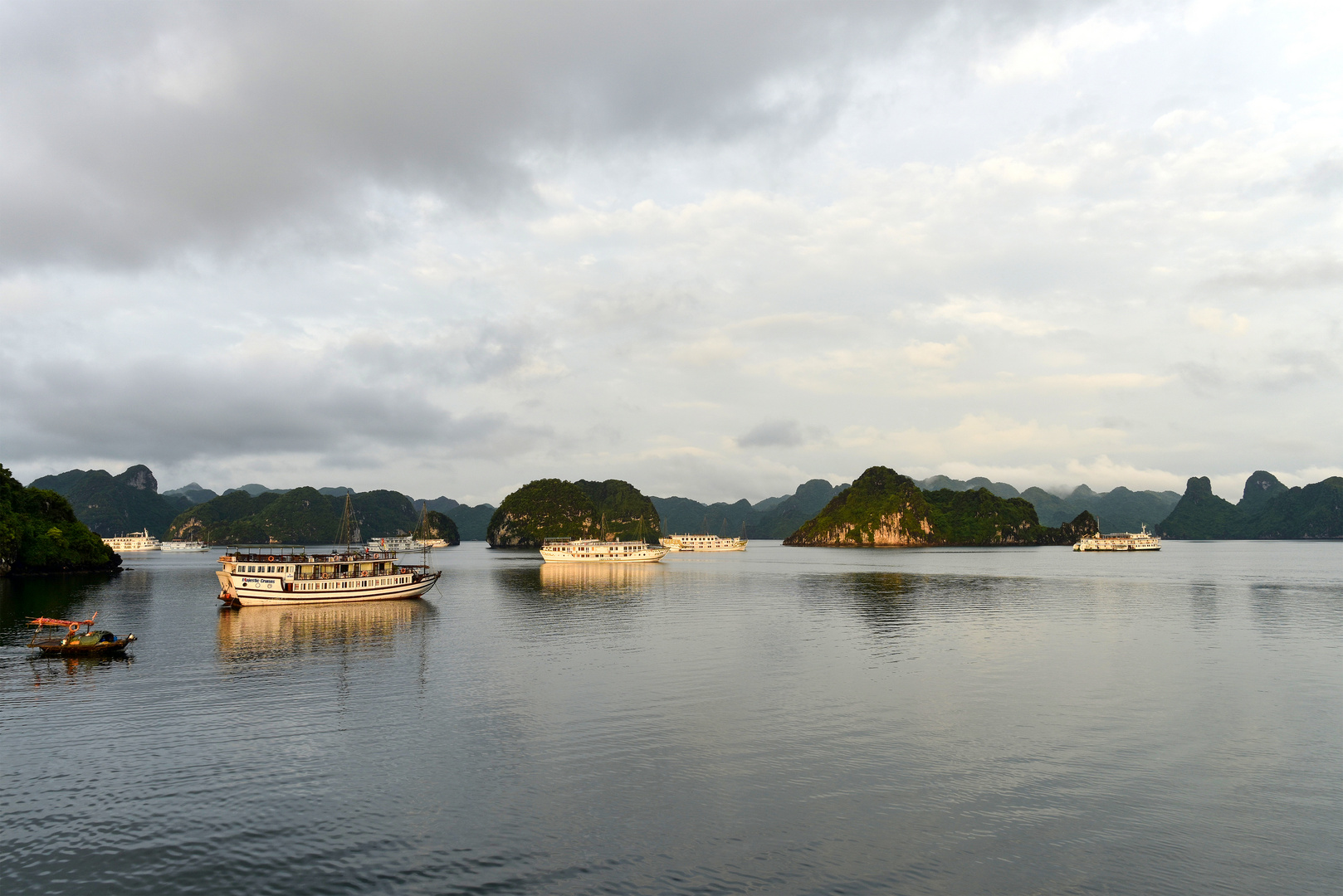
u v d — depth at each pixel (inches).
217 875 862.5
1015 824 978.1
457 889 826.8
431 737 1333.7
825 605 3454.7
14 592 4136.3
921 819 992.2
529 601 3661.4
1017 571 6205.7
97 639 2134.6
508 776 1143.0
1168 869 868.6
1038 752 1246.9
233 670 1926.7
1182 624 2748.5
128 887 840.3
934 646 2246.6
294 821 994.7
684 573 6058.1
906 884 835.4
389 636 2485.2
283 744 1298.0
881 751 1250.0
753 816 1002.1
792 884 836.0
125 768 1187.9
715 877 848.9
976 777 1133.1
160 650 2219.5
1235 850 914.1
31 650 2229.3
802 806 1032.8
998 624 2753.4
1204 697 1604.3
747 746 1275.8
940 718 1440.7
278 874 864.3
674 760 1208.2
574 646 2267.5
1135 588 4320.9
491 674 1856.5
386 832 960.3
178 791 1091.3
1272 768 1173.7
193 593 4116.6
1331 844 928.3
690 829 964.0
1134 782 1115.3
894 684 1727.4
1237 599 3676.2
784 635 2493.8
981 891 823.1
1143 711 1489.9
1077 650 2185.0
